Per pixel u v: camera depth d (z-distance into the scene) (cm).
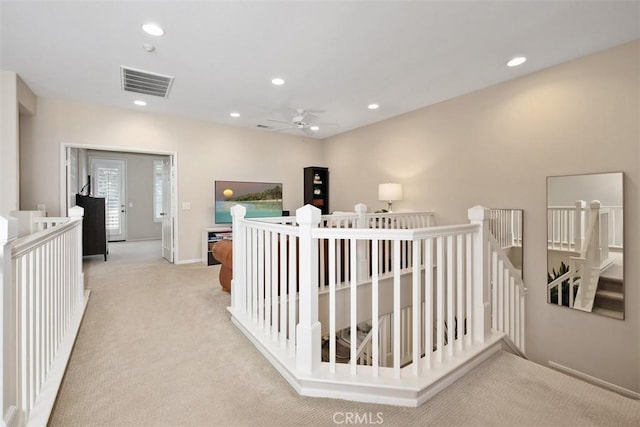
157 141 505
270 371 200
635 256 280
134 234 855
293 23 252
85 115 450
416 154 488
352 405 168
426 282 189
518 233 362
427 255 189
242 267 278
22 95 370
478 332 223
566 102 323
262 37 273
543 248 342
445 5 229
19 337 137
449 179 441
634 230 281
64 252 230
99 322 275
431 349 190
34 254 154
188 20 248
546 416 160
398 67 335
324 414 161
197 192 545
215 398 172
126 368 200
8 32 264
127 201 845
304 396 175
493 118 387
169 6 230
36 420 142
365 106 468
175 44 285
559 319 331
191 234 542
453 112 433
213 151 559
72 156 540
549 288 337
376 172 561
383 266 379
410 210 498
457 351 208
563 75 325
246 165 596
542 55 308
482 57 312
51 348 189
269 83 378
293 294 204
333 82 375
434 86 390
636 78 278
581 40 279
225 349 228
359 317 337
